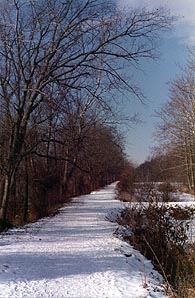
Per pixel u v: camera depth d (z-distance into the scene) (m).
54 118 22.08
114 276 9.16
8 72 19.59
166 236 12.79
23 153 20.70
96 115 25.28
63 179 37.81
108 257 11.17
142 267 10.38
